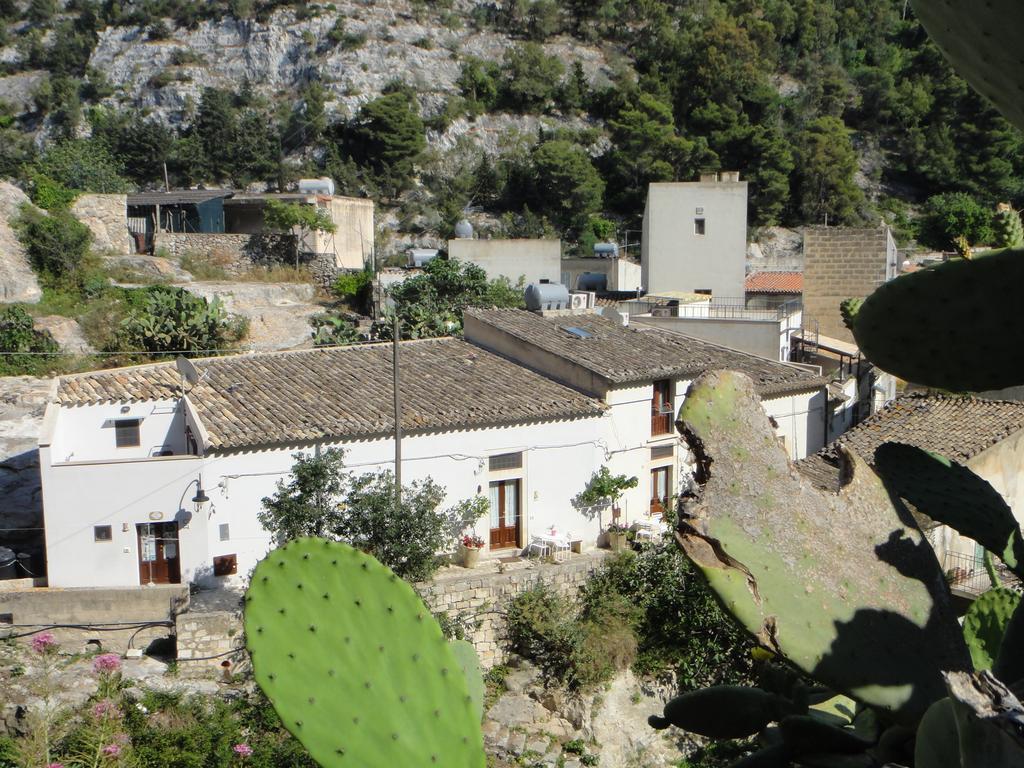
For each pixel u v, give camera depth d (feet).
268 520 57.62
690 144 242.17
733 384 9.37
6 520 69.77
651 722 11.12
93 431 66.49
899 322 9.95
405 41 301.02
